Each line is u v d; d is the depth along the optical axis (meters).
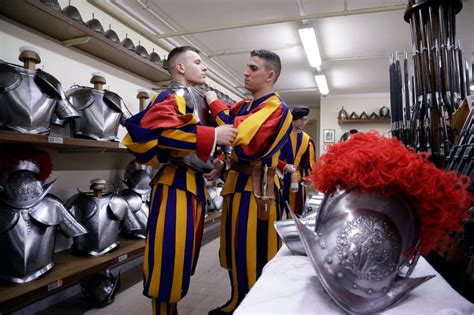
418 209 0.56
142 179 2.38
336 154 0.61
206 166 1.32
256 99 1.40
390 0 3.08
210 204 3.27
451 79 1.21
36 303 1.81
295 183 2.00
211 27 3.53
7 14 1.82
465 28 3.58
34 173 1.58
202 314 1.76
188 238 1.23
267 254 1.31
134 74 3.01
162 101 1.20
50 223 1.48
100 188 1.91
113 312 1.78
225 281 2.29
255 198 1.32
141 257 2.79
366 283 0.52
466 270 0.73
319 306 0.53
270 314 0.50
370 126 6.84
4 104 1.41
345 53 4.48
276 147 1.30
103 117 1.99
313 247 0.56
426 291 0.60
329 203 0.60
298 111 2.50
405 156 0.55
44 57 2.11
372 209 0.56
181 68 1.42
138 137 1.11
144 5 3.18
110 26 2.73
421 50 1.27
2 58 1.85
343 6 3.22
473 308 0.53
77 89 1.94
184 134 1.12
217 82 5.52
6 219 1.37
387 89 6.53
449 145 1.12
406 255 0.56
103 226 1.87
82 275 1.60
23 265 1.40
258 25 3.67
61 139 1.63
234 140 1.20
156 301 1.24
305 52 4.38
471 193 0.63
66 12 2.01
